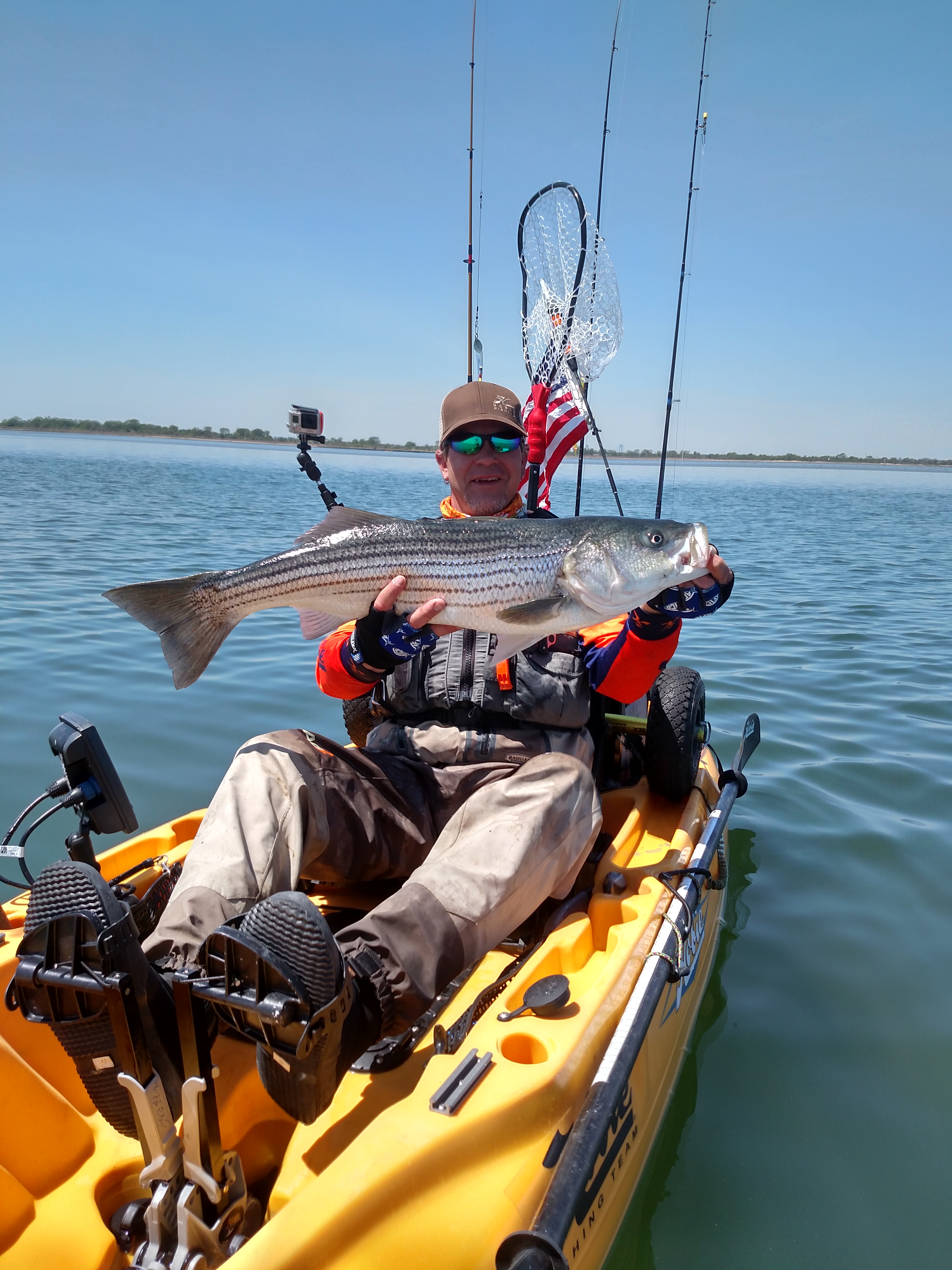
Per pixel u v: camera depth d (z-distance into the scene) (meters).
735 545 16.36
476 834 2.47
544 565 2.79
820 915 3.95
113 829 2.35
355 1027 1.97
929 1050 3.11
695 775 3.73
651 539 2.75
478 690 2.95
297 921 1.71
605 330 4.06
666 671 3.79
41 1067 2.20
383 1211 1.62
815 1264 2.29
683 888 2.86
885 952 3.69
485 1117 1.81
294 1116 1.85
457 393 3.34
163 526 15.11
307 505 20.27
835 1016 3.29
